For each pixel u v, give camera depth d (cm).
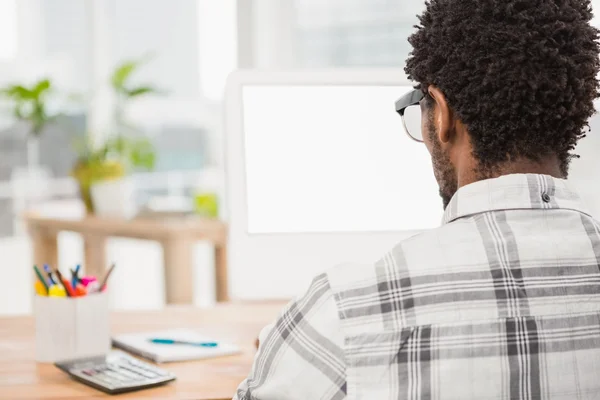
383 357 65
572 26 69
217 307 163
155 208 292
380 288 67
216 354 122
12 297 363
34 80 366
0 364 119
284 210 133
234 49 354
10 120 357
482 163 72
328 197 134
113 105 369
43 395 102
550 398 65
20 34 364
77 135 363
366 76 135
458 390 64
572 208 72
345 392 66
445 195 78
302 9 331
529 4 68
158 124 367
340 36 328
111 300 365
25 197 362
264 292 133
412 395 64
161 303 372
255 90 133
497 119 69
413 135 101
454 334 65
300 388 68
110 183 285
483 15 69
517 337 65
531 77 67
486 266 67
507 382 64
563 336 66
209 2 359
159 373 109
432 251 68
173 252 251
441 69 71
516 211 70
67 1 369
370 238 135
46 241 298
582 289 68
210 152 369
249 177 133
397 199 135
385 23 321
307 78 133
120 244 366
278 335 71
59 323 119
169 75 368
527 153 71
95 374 109
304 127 134
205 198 323
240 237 133
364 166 135
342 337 66
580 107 70
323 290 69
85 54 371
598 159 136
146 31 370
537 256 68
